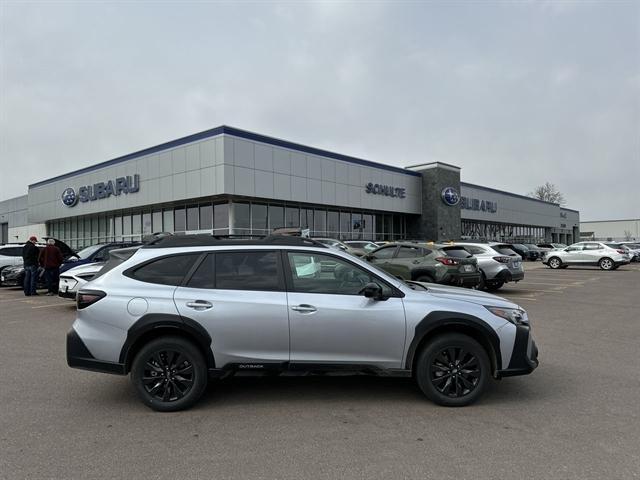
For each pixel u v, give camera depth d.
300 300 4.62
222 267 4.78
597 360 6.42
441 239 36.97
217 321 4.55
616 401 4.79
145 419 4.39
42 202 37.41
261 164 25.39
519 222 53.12
